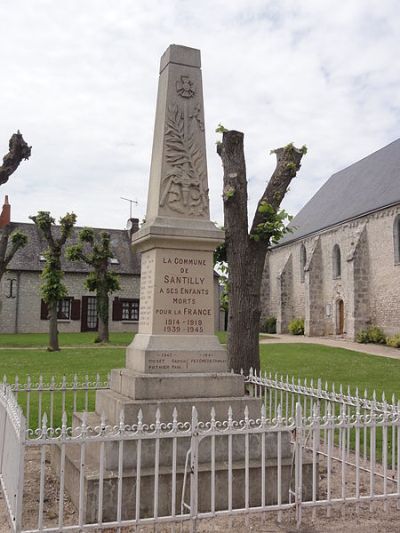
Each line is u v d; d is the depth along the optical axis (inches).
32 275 1574.8
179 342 262.1
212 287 273.6
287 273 1622.8
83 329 1612.9
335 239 1358.3
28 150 722.2
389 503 231.0
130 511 207.0
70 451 247.9
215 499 218.5
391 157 1330.0
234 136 472.4
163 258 267.1
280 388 327.3
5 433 228.4
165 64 292.2
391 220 1135.6
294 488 231.5
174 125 283.7
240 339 461.4
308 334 1418.6
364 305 1213.7
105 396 262.8
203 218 280.5
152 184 287.7
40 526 179.0
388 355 918.4
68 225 1041.5
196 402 241.1
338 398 283.4
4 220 986.7
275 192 477.4
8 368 673.6
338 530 202.1
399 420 225.6
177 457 223.8
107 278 1210.0
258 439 237.3
